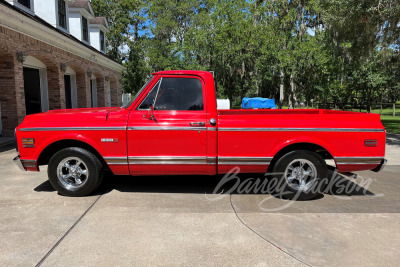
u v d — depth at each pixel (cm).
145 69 3256
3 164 679
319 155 438
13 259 278
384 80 2962
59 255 285
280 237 326
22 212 389
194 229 344
